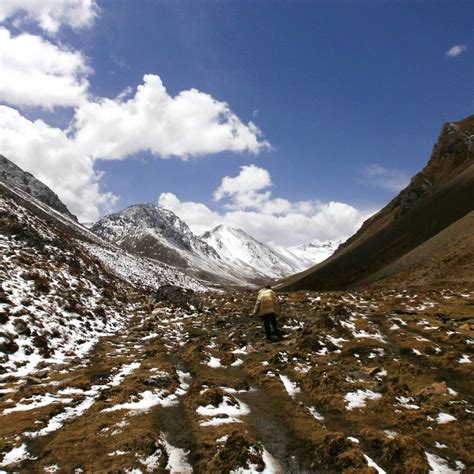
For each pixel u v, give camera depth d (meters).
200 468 6.30
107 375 11.74
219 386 10.20
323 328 16.83
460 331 15.98
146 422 7.91
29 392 9.55
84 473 6.00
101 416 8.27
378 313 20.12
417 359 12.45
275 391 10.05
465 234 51.88
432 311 20.91
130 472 6.03
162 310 27.89
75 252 37.44
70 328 17.17
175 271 139.12
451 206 83.31
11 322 14.34
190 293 31.88
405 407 8.64
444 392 9.21
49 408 8.76
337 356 12.96
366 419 8.06
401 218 106.31
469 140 136.38
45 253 29.16
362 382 10.38
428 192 132.62
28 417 8.22
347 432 7.53
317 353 13.68
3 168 191.75
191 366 12.89
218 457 6.36
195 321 23.69
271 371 11.38
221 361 13.45
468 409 8.42
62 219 126.56
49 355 13.62
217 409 8.68
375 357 12.52
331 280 94.31
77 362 13.27
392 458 6.37
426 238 77.31
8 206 34.88
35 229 33.53
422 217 92.00
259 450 6.75
